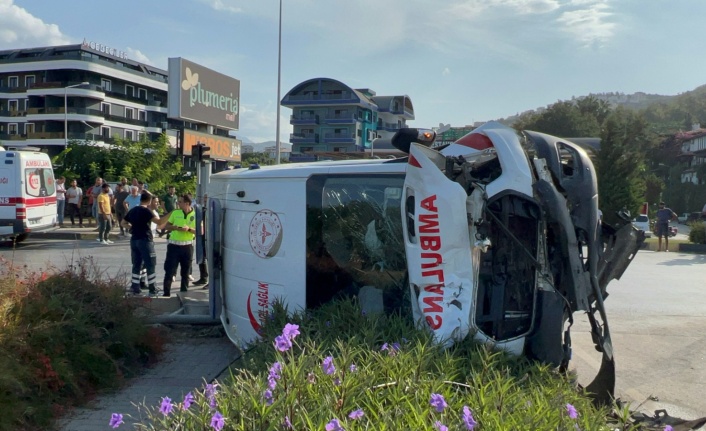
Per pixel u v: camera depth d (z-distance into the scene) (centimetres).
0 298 556
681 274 1484
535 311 446
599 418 331
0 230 1803
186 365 664
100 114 6944
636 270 1570
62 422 496
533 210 453
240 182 623
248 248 607
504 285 463
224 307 654
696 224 2316
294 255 569
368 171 558
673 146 6550
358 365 374
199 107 2473
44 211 1919
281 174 581
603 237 551
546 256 449
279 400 281
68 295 620
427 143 567
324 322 488
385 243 538
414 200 466
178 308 904
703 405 579
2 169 1795
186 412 294
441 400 281
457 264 451
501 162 457
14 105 7181
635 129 2748
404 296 516
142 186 2192
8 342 502
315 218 565
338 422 255
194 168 3991
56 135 6712
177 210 1050
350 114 5688
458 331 439
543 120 4722
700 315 970
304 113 5847
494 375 360
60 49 7575
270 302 581
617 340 813
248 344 548
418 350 377
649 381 649
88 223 2606
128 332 644
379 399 309
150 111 7781
